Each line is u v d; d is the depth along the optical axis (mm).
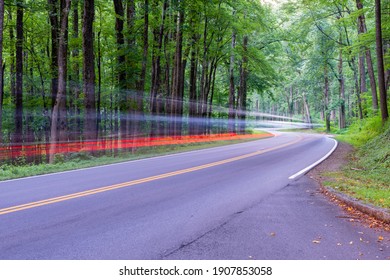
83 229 4996
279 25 33312
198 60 32125
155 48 22484
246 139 31031
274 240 4488
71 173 10844
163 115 26234
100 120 28172
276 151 17984
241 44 32062
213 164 12625
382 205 5938
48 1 20719
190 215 5715
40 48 28656
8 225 5211
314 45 39031
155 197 7102
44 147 27781
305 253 4062
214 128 38031
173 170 11148
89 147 16469
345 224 5215
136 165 12766
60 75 16969
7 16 25266
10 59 27125
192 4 23156
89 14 16734
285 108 86000
